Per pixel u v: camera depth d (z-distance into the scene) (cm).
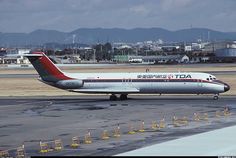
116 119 10906
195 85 15125
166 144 7625
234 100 14925
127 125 9912
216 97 15400
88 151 7200
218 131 8900
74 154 6962
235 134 8519
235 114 11450
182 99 15488
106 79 15600
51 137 8631
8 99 16800
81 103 14850
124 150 7200
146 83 15325
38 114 12181
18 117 11638
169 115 11400
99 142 8006
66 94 18775
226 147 7275
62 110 12988
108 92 15550
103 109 12988
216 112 11781
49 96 17938
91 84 15712
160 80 15275
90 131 9225
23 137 8681
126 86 15450
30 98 17112
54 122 10619
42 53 16112
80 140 8219
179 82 15175
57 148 7500
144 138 8306
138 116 11344
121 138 8362
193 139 8050
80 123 10375
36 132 9250
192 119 10669
